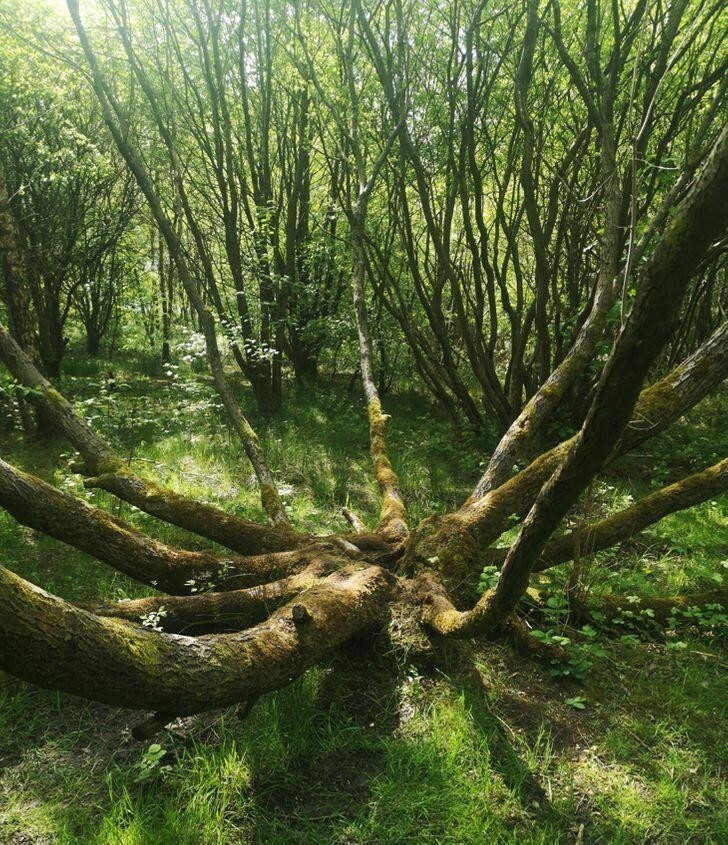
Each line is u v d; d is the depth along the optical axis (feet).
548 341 22.58
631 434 11.53
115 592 12.51
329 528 16.63
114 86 24.43
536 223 20.57
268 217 26.78
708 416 30.40
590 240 23.66
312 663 8.94
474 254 23.03
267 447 21.62
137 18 24.61
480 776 8.21
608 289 14.88
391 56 19.57
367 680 9.97
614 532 12.50
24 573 13.07
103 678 6.06
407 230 23.50
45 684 5.77
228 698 7.48
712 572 14.10
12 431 22.95
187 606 10.44
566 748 8.87
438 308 24.50
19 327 21.83
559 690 10.14
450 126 20.67
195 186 30.50
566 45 19.89
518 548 7.49
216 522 13.26
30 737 8.94
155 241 47.14
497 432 24.39
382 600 10.58
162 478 18.66
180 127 28.09
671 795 8.11
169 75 25.36
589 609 12.03
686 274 4.80
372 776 8.26
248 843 7.34
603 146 13.96
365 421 27.07
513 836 7.38
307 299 30.01
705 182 4.45
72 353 45.03
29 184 27.76
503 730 9.08
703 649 11.57
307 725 8.92
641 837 7.57
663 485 21.13
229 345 27.17
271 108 28.96
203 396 27.09
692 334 33.01
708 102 20.52
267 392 26.89
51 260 31.63
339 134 24.77
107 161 34.45
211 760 8.32
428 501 19.20
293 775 8.25
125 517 15.89
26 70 26.63
